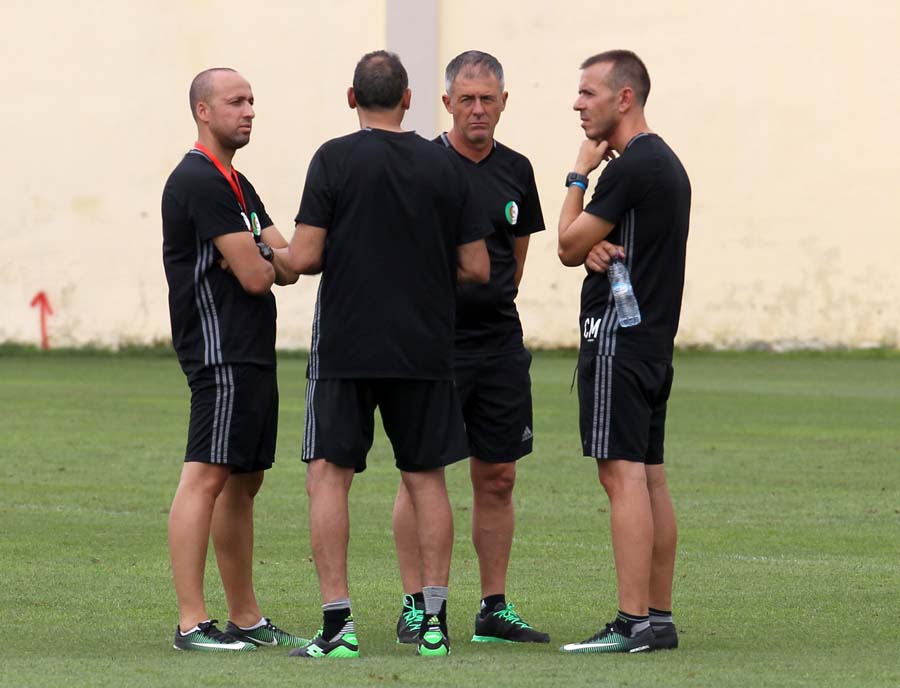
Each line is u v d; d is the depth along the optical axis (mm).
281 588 23781
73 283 78750
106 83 77750
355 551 27203
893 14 75625
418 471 19031
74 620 21078
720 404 53812
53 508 31406
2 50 78000
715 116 76812
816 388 60219
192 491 19219
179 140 77875
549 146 77375
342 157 18625
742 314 77688
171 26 77375
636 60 19438
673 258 19016
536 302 78500
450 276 19000
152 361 74188
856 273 76812
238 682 16078
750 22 76188
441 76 76750
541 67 77000
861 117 76188
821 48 76000
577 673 16688
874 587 23766
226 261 19125
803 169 76688
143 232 78375
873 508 32125
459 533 29516
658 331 18969
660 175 18750
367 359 18547
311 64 77188
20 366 70875
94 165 78188
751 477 36594
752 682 16125
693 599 22797
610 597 23234
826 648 19047
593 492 34406
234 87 19500
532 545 27859
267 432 19750
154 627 20641
